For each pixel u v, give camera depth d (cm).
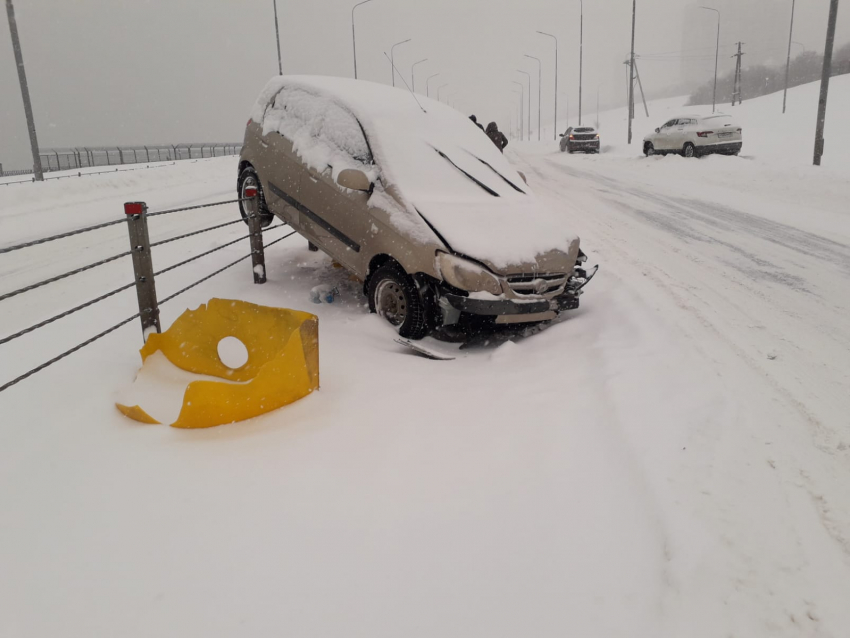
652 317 529
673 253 820
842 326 524
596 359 451
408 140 587
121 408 347
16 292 320
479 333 553
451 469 304
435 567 233
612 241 899
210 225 1164
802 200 1341
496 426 352
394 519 262
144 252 420
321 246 604
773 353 454
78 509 265
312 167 606
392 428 346
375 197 539
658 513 265
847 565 236
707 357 441
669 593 222
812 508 271
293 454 313
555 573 232
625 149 3728
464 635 202
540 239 526
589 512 269
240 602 213
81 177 1992
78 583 221
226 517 261
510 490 286
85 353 446
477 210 538
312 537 249
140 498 273
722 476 293
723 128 2300
